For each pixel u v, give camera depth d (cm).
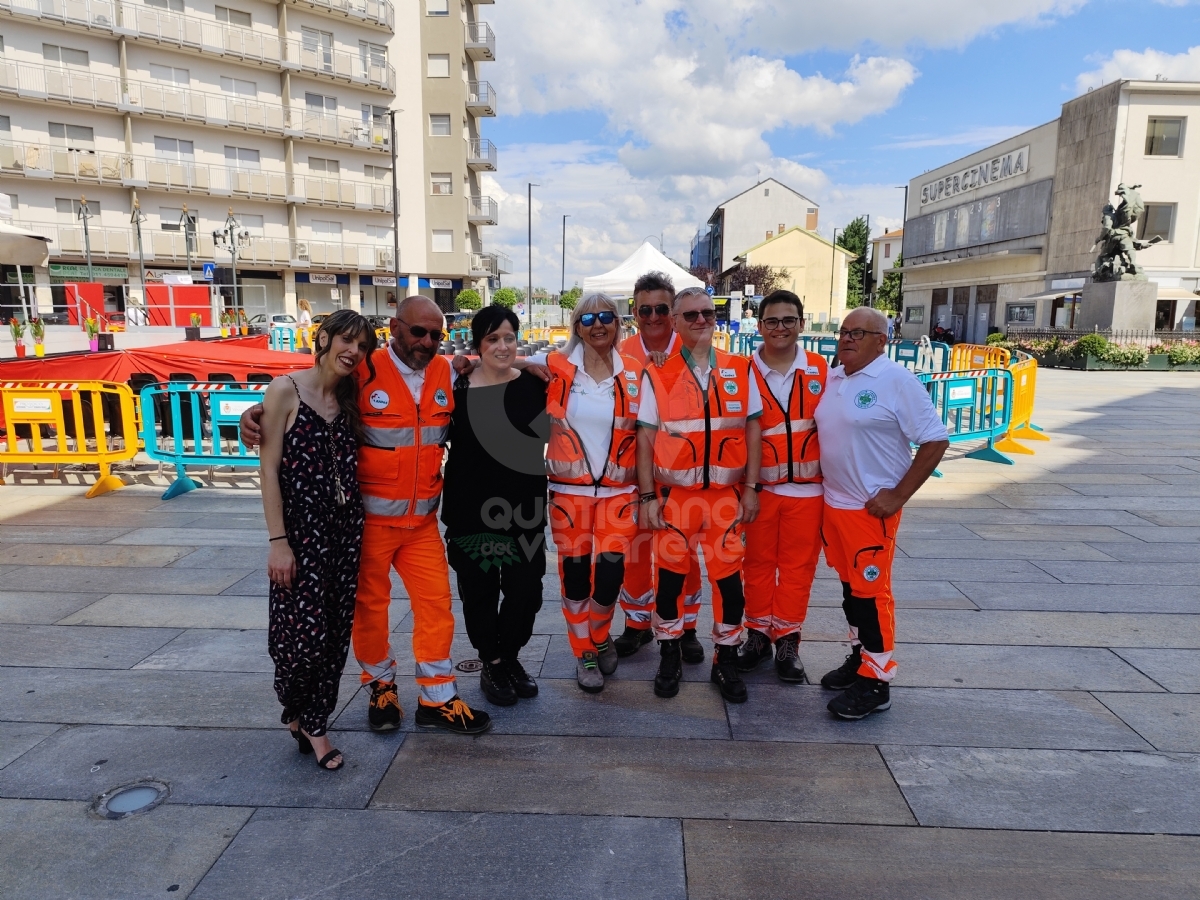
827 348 1666
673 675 359
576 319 325
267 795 282
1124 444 1012
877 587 335
